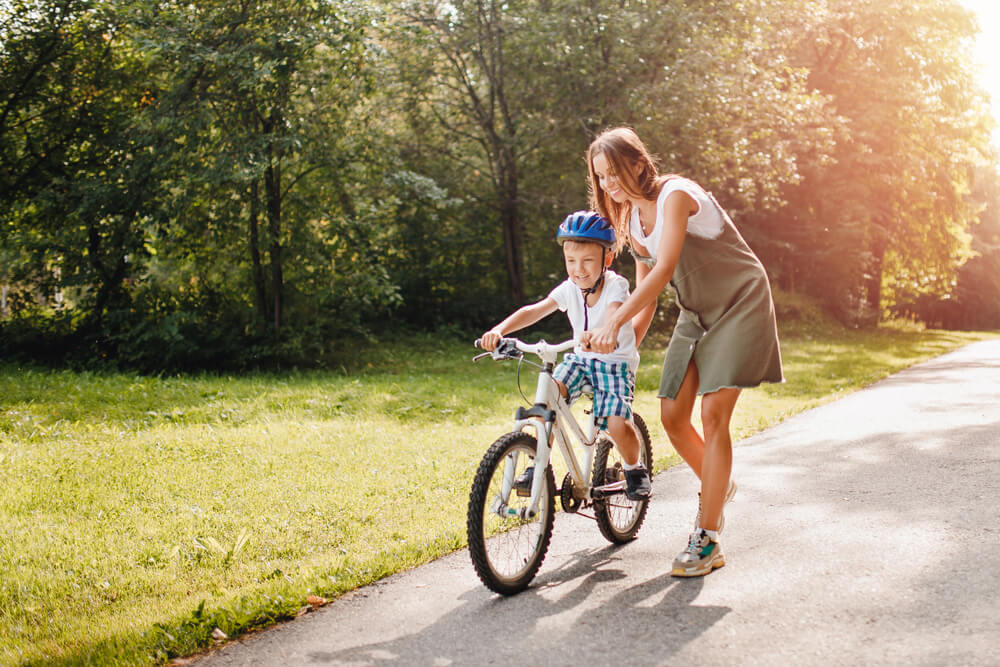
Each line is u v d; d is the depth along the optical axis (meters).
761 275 3.37
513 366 14.38
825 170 24.81
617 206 3.59
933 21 25.81
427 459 6.20
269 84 12.59
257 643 2.92
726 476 3.38
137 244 13.28
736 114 17.06
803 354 16.16
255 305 14.53
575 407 8.93
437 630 2.94
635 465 3.70
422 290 19.75
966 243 30.52
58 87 13.80
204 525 4.53
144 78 14.01
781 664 2.49
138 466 5.95
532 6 16.94
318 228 14.10
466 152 19.86
